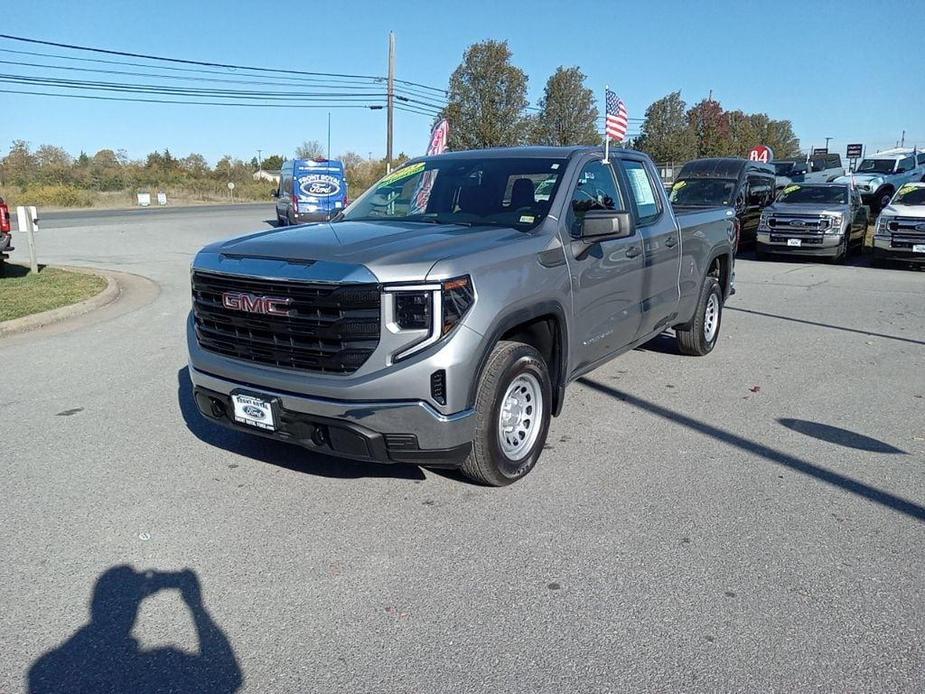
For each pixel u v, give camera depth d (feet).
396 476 15.48
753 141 182.39
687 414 19.57
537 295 14.62
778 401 20.71
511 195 16.93
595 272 16.98
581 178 17.39
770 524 13.44
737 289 42.09
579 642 10.09
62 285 38.83
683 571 11.85
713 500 14.42
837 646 9.95
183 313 33.55
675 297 22.16
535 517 13.69
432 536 13.00
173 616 10.72
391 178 19.56
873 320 32.53
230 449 17.01
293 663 9.71
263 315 13.39
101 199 189.16
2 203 40.65
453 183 17.88
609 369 24.06
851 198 57.16
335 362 12.74
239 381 14.03
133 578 11.70
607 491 14.82
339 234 14.98
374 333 12.50
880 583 11.49
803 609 10.79
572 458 16.52
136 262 53.78
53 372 23.49
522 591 11.31
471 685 9.27
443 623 10.53
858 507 14.12
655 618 10.61
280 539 12.91
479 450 13.92
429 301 12.56
